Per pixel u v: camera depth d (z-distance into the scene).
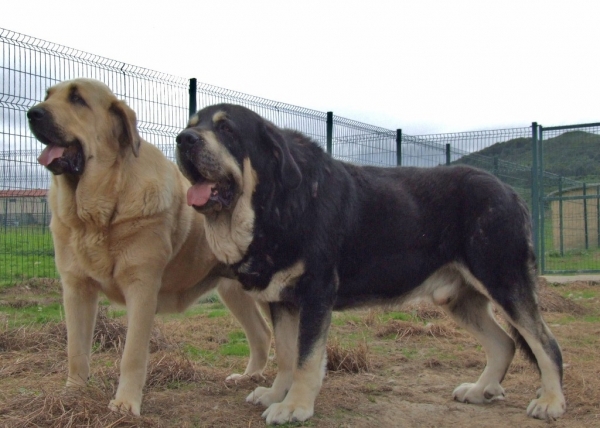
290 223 2.45
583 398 2.65
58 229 2.50
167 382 2.79
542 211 7.41
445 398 2.74
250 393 2.68
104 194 2.44
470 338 3.75
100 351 3.29
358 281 2.60
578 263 8.48
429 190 2.68
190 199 2.41
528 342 2.57
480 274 2.60
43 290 5.05
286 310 2.61
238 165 2.44
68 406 2.36
